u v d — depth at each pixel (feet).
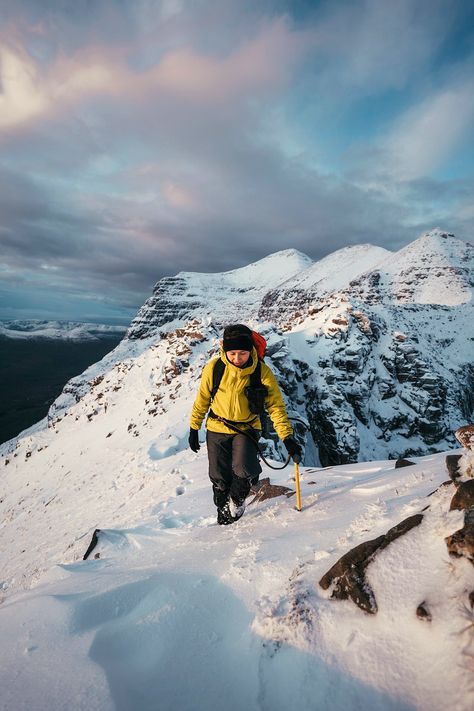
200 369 103.30
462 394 193.26
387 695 5.19
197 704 6.02
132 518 27.68
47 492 79.10
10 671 6.88
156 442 66.69
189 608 8.38
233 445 13.35
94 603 8.87
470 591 5.87
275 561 9.22
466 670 4.97
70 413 136.05
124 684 6.45
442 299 434.71
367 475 17.98
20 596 11.84
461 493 7.38
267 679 6.13
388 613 6.31
